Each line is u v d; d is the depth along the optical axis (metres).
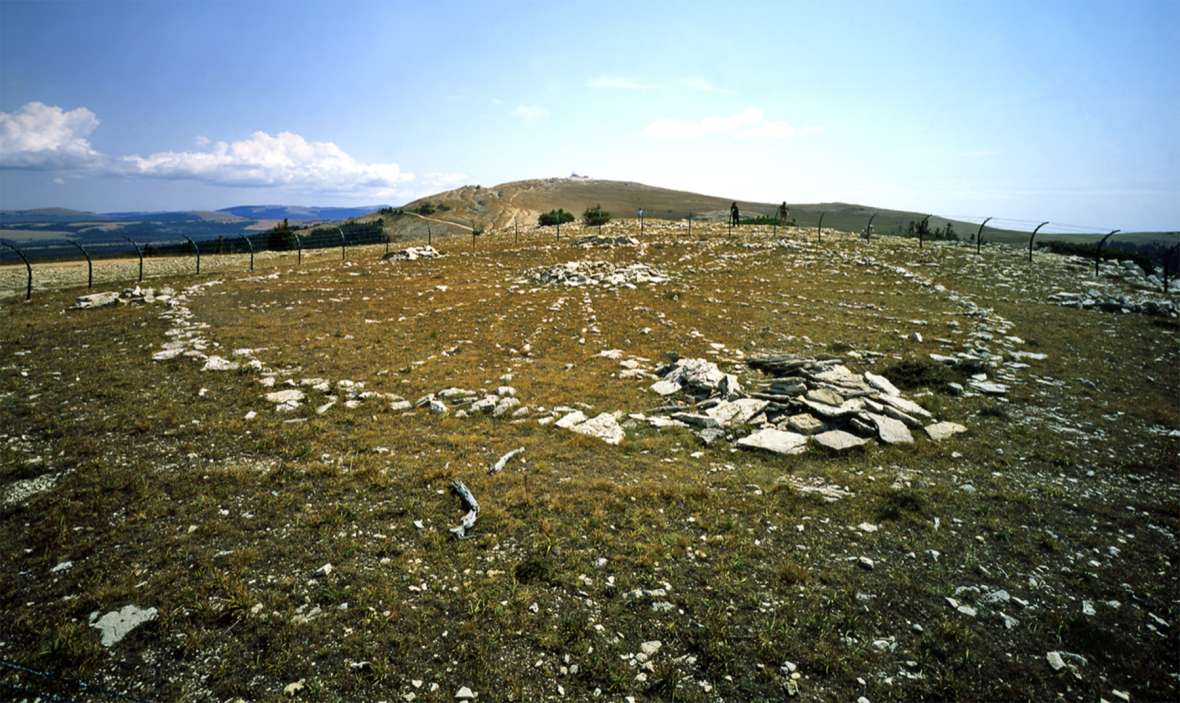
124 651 7.56
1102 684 7.49
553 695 7.14
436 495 12.07
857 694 7.25
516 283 40.09
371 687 7.14
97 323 25.34
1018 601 9.02
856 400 17.89
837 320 30.08
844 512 11.88
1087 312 31.41
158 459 13.25
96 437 14.27
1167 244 85.31
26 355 20.55
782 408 17.88
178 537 10.16
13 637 7.77
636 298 35.00
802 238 60.34
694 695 7.17
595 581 9.34
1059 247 56.03
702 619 8.52
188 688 7.05
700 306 33.19
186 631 7.91
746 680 7.41
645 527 11.02
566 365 22.45
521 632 8.15
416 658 7.62
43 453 13.34
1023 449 15.34
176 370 19.64
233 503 11.44
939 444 15.59
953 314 31.08
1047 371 21.77
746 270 44.28
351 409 17.02
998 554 10.48
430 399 17.91
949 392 19.72
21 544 9.87
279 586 8.94
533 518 11.24
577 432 15.94
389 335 25.88
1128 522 11.65
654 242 57.84
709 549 10.41
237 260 53.03
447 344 24.89
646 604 8.84
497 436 15.60
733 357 23.83
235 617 8.17
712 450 15.27
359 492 12.03
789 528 11.23
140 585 8.84
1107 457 14.85
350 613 8.38
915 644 8.12
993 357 23.33
